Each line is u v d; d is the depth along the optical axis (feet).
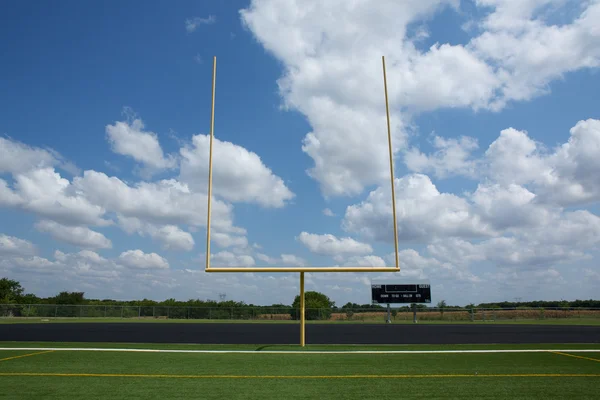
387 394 18.06
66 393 18.11
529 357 28.43
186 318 97.50
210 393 18.16
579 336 46.39
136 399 17.17
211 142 38.40
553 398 17.42
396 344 37.55
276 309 98.53
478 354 30.01
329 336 47.37
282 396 17.70
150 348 33.37
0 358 27.61
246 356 28.84
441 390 18.72
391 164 37.40
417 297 81.56
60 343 37.27
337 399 17.25
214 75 39.75
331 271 34.53
